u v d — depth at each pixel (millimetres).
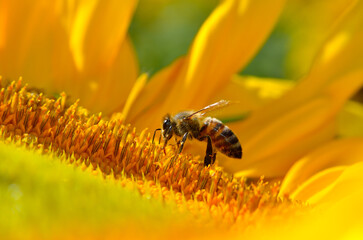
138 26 309
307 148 248
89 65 252
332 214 182
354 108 260
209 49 249
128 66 254
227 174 233
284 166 246
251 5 250
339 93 249
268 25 251
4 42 250
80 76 252
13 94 224
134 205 197
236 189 220
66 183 195
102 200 194
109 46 252
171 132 238
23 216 188
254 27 250
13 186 192
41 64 251
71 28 252
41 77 250
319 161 242
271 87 259
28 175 193
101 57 252
